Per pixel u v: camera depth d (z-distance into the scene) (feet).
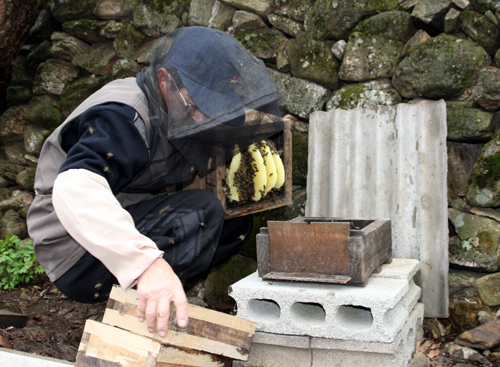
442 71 6.80
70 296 5.45
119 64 9.39
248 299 5.31
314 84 8.00
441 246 6.59
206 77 4.59
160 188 5.66
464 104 6.77
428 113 6.80
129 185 5.33
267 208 6.89
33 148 10.05
